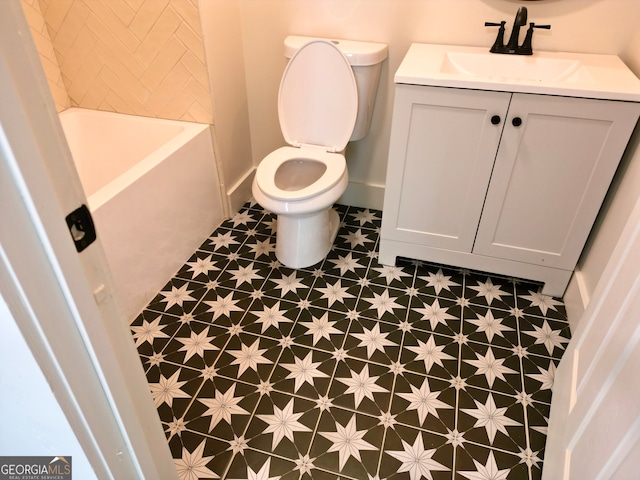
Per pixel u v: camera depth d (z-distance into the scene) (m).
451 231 1.80
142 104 2.08
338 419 1.36
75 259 0.54
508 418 1.36
